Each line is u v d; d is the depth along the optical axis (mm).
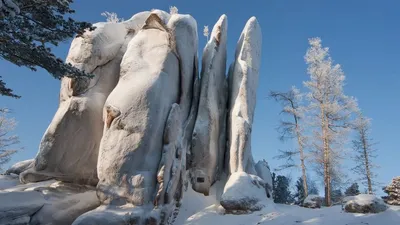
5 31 11203
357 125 25906
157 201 14711
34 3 12391
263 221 14656
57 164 16984
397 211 14016
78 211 16047
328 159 24172
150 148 15594
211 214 16469
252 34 22891
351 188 32469
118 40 20484
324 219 14125
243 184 17109
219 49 21922
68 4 13367
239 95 20672
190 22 19672
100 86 18734
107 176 15078
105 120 16328
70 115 17125
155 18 18922
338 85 25953
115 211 13969
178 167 16344
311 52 26797
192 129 19531
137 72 17375
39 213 15008
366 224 12875
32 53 12188
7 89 13156
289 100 29453
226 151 20422
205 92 20219
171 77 18141
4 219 13477
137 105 16078
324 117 25141
